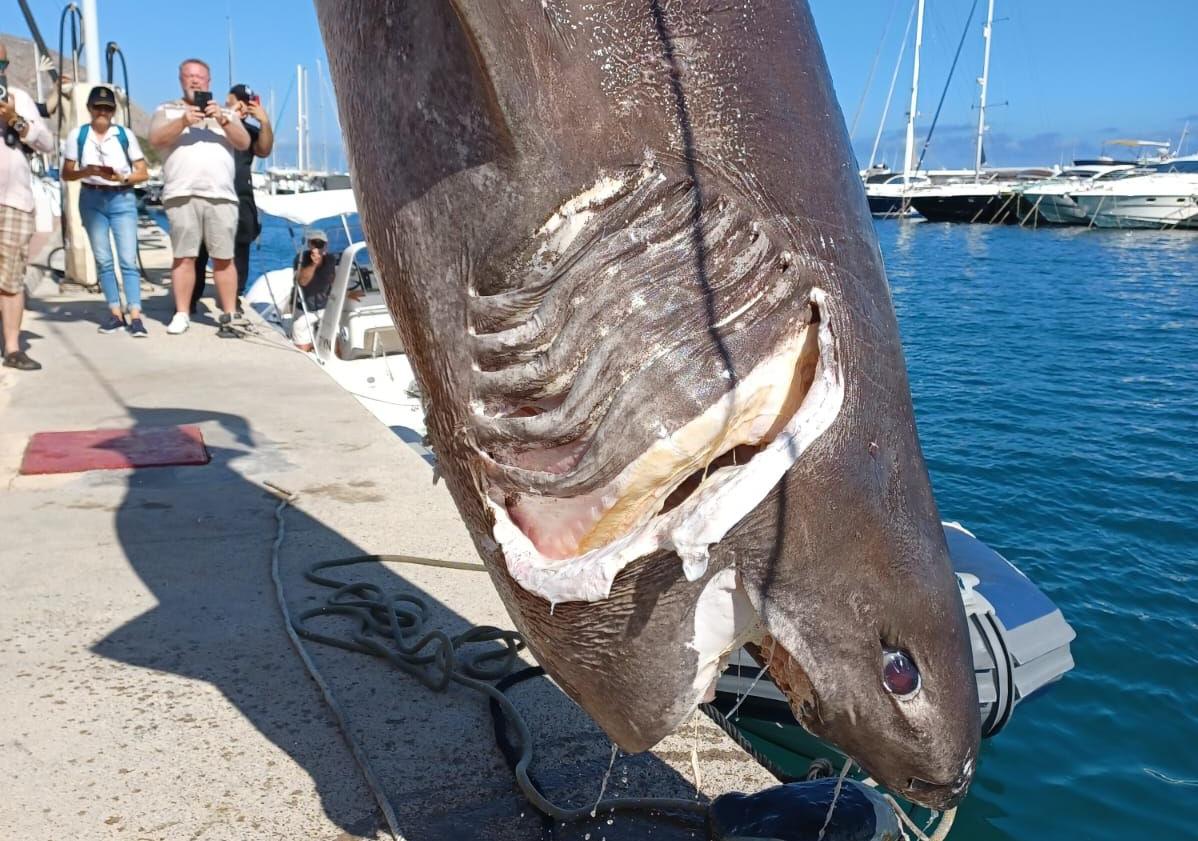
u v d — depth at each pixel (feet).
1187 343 70.38
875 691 6.73
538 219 6.31
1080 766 18.84
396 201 6.89
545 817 9.70
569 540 6.58
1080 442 44.27
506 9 5.85
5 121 25.05
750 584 6.45
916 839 10.66
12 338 26.94
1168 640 24.53
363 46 6.96
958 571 17.20
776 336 6.26
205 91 30.86
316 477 19.53
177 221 31.35
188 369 27.91
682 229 6.27
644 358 6.14
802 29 6.99
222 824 9.45
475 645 13.24
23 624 13.24
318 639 13.10
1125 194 172.24
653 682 6.88
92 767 10.21
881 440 6.56
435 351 6.96
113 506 17.63
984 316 83.87
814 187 6.61
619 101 6.28
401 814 9.68
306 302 39.68
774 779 10.44
